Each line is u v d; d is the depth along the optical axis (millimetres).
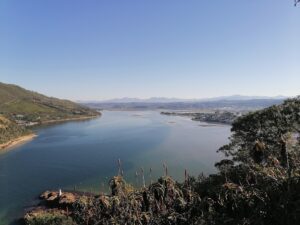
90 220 55938
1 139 167500
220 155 124312
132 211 51688
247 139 58875
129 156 126688
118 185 59906
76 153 136250
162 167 107625
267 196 40188
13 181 95125
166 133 199750
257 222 37812
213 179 56312
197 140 166125
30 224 62531
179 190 53219
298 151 51281
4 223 66062
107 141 169000
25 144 166875
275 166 47281
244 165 53312
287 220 36000
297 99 59281
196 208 47281
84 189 86250
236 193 43188
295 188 39500
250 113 61219
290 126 55781
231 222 40500
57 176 99625
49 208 73000
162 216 48438
